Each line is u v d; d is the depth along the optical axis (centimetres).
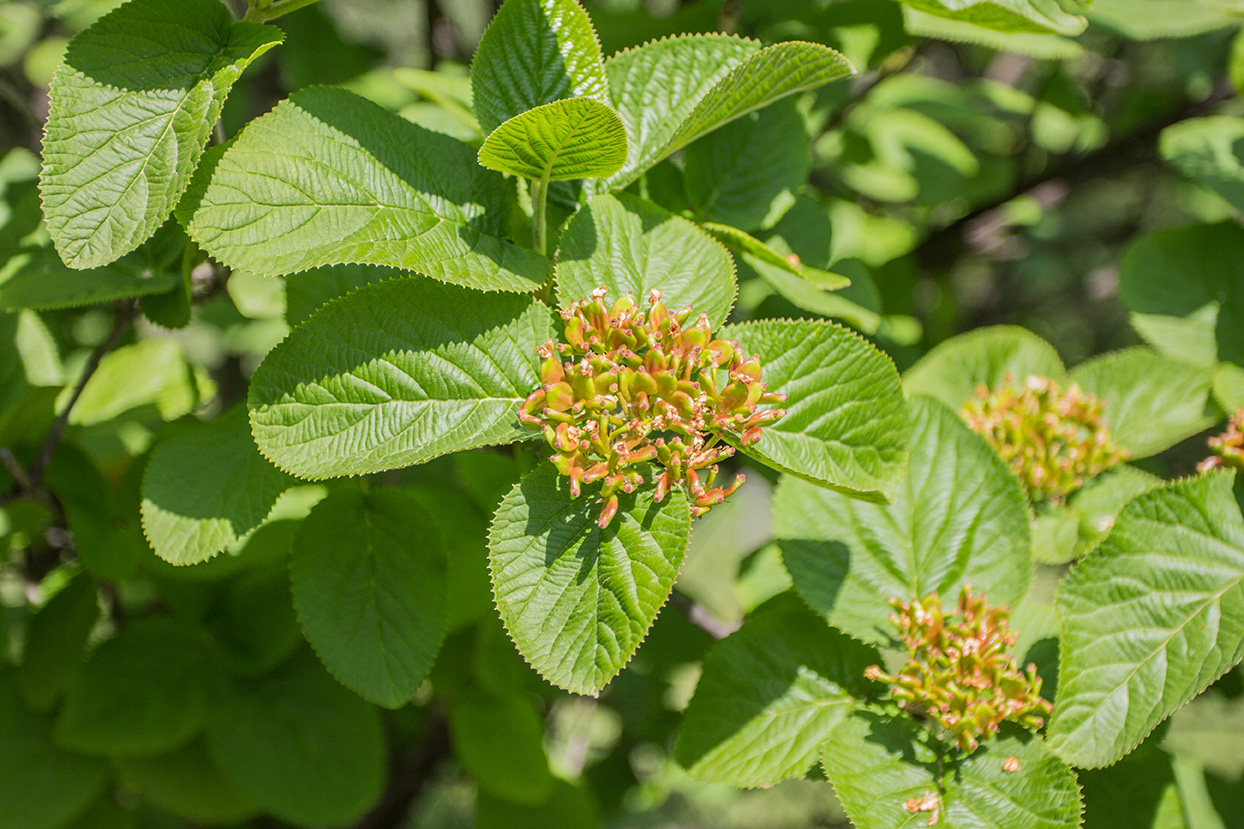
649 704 122
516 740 90
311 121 70
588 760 133
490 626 85
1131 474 80
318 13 101
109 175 69
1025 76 157
